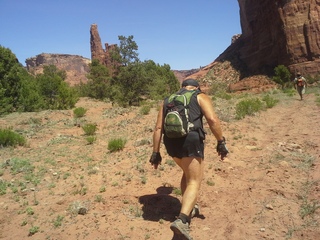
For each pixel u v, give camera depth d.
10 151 7.88
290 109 12.67
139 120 11.41
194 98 3.36
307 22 48.16
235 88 55.06
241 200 4.15
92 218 3.92
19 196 4.89
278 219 3.61
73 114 16.27
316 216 3.59
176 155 3.29
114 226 3.70
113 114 14.53
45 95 27.14
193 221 3.72
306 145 6.55
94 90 45.97
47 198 4.73
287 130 8.27
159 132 3.53
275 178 4.82
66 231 3.69
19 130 10.86
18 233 3.78
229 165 5.57
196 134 3.22
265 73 56.47
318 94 18.69
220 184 4.79
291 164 5.39
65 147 8.08
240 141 7.18
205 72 83.81
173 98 3.41
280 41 52.53
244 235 3.35
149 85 35.12
